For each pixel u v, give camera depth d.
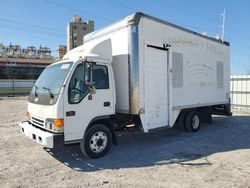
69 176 5.62
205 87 10.66
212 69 11.13
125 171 5.93
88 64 6.45
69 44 57.34
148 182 5.30
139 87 7.37
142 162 6.56
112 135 7.30
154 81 8.00
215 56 11.34
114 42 7.78
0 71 44.09
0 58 49.75
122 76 7.51
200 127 11.59
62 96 6.07
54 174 5.73
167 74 8.55
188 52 9.57
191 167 6.20
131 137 9.36
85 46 7.18
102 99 6.85
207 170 5.98
